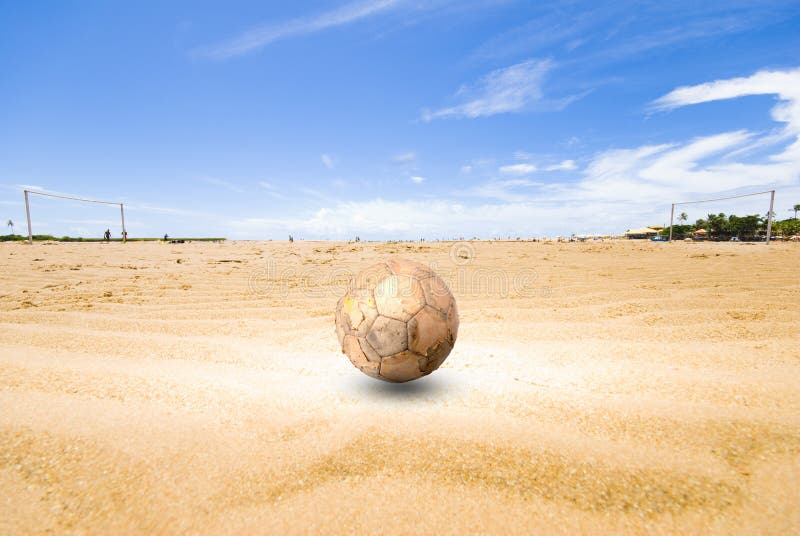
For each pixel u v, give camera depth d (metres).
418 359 2.01
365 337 2.00
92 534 1.06
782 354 2.48
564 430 1.62
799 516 1.10
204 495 1.22
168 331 3.32
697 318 3.47
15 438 1.50
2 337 2.98
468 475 1.31
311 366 2.54
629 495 1.20
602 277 6.09
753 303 3.95
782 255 9.30
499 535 1.05
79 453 1.43
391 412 1.82
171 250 12.55
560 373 2.36
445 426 1.66
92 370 2.30
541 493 1.21
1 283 5.74
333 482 1.28
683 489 1.22
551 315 3.79
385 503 1.17
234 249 13.13
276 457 1.43
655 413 1.75
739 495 1.19
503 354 2.76
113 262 8.74
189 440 1.55
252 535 1.05
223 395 2.02
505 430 1.62
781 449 1.43
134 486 1.26
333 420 1.73
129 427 1.64
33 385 2.03
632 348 2.79
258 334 3.29
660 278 5.88
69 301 4.43
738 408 1.78
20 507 1.16
